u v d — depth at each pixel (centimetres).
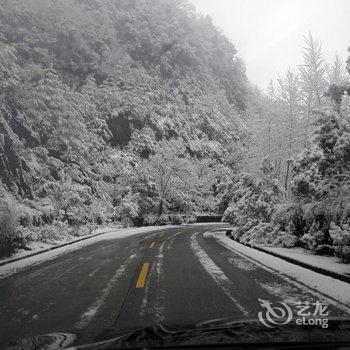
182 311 638
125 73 7544
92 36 7588
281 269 1100
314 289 817
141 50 8931
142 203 4619
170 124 7169
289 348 302
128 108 6306
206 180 6462
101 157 4391
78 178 3347
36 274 1075
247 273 1034
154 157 5391
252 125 4188
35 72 3519
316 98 2691
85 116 4781
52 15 6731
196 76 9931
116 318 602
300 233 1633
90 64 7019
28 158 2812
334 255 1298
